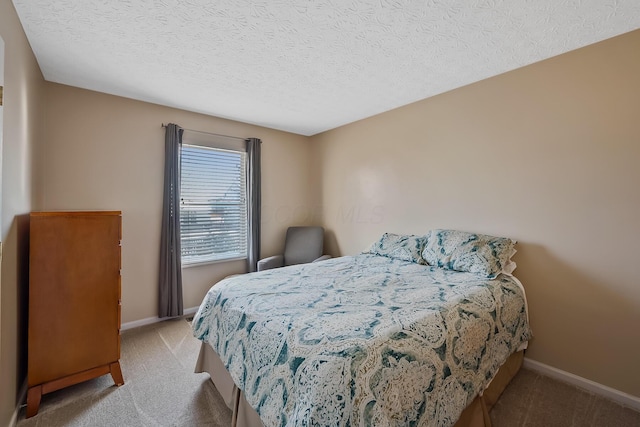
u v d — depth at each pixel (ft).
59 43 6.02
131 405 5.57
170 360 7.22
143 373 6.65
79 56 6.54
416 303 5.02
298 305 5.02
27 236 5.92
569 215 6.49
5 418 4.72
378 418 3.10
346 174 12.11
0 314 4.44
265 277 6.93
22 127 5.52
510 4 4.88
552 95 6.69
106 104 8.64
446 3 4.86
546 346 6.81
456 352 4.31
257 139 11.90
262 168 12.39
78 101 8.18
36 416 5.25
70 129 8.06
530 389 6.14
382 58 6.69
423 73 7.47
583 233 6.31
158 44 6.07
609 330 5.99
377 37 5.85
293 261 12.33
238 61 6.80
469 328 4.71
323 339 3.76
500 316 5.55
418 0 4.78
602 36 5.85
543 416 5.31
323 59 6.72
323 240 12.44
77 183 8.18
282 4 4.86
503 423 5.12
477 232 8.09
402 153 9.96
